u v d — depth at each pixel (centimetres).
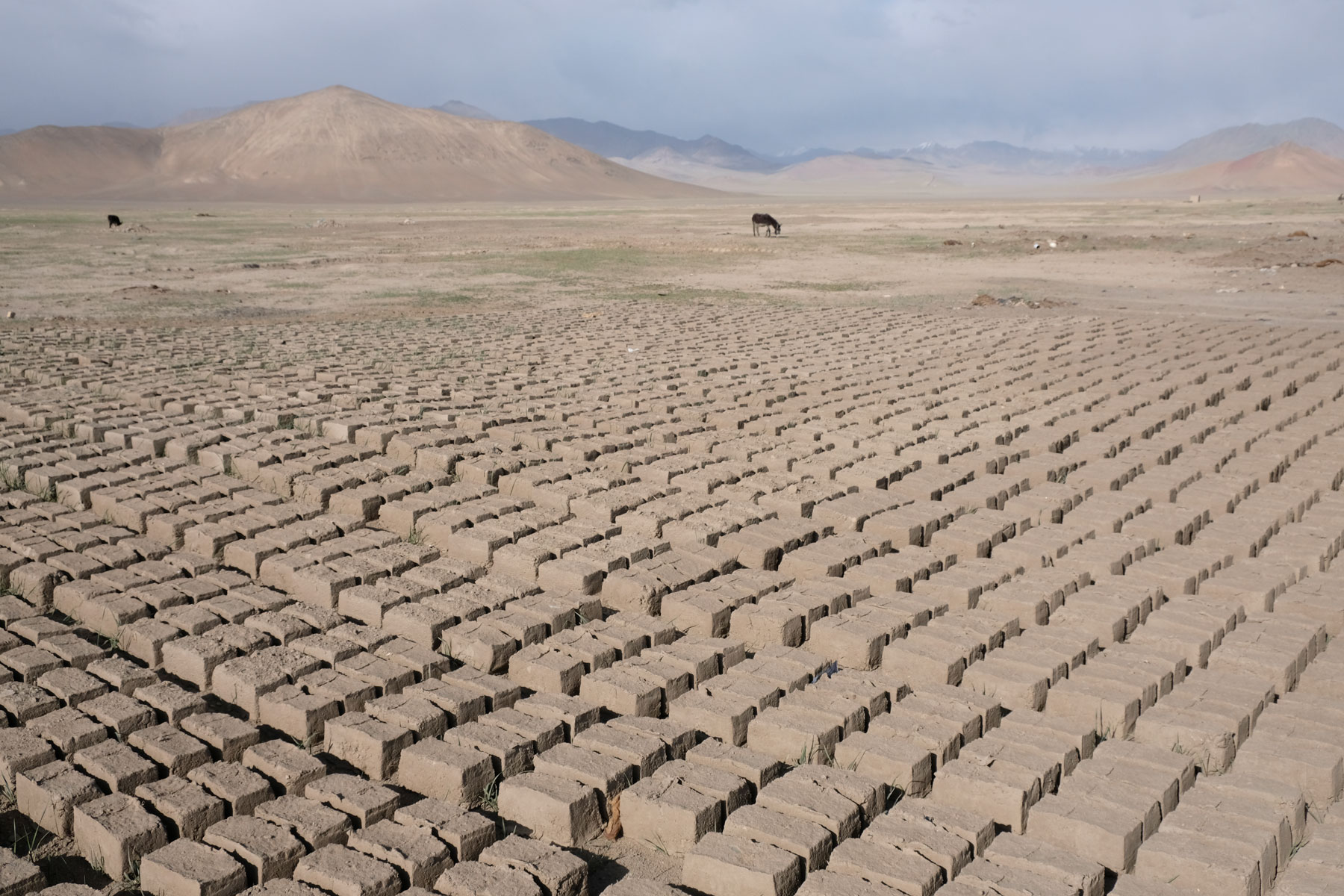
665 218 7794
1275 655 618
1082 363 1576
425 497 916
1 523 848
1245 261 3319
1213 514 910
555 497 910
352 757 542
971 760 511
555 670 601
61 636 645
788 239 4916
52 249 4384
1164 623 666
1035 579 734
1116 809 470
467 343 1817
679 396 1338
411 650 626
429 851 442
